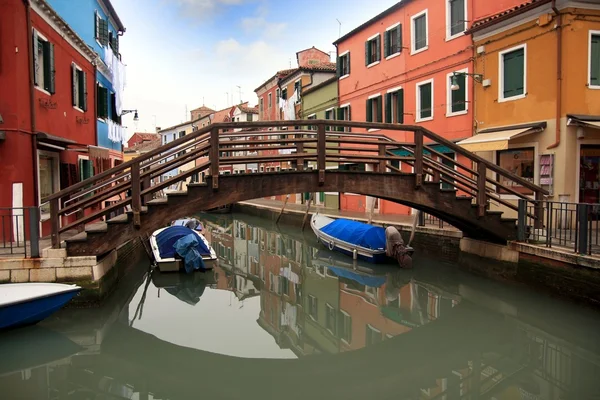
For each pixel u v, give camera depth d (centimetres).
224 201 827
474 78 1391
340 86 2252
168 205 802
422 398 555
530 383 584
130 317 878
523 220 959
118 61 1798
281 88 3158
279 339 772
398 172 945
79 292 759
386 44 1869
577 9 1103
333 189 891
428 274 1166
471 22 1431
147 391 577
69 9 1283
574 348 686
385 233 1326
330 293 1074
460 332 781
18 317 652
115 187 832
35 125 958
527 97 1206
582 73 1113
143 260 1406
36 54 984
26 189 926
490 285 993
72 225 773
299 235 1966
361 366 660
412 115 1720
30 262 750
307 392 576
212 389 584
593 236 974
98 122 1511
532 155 1202
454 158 1492
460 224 1048
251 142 835
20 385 584
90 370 637
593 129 1108
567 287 798
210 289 1115
